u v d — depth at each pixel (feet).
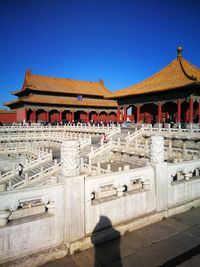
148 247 22.57
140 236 24.57
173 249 22.24
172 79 155.63
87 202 23.09
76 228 21.95
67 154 22.02
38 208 45.37
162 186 29.35
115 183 25.59
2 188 77.25
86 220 22.99
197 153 75.61
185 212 31.01
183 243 23.29
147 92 152.15
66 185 21.53
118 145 107.96
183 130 101.76
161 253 21.59
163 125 147.43
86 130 176.14
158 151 29.25
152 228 26.35
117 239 23.94
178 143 103.71
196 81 124.06
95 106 257.96
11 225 19.36
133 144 99.71
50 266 19.69
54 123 227.20
